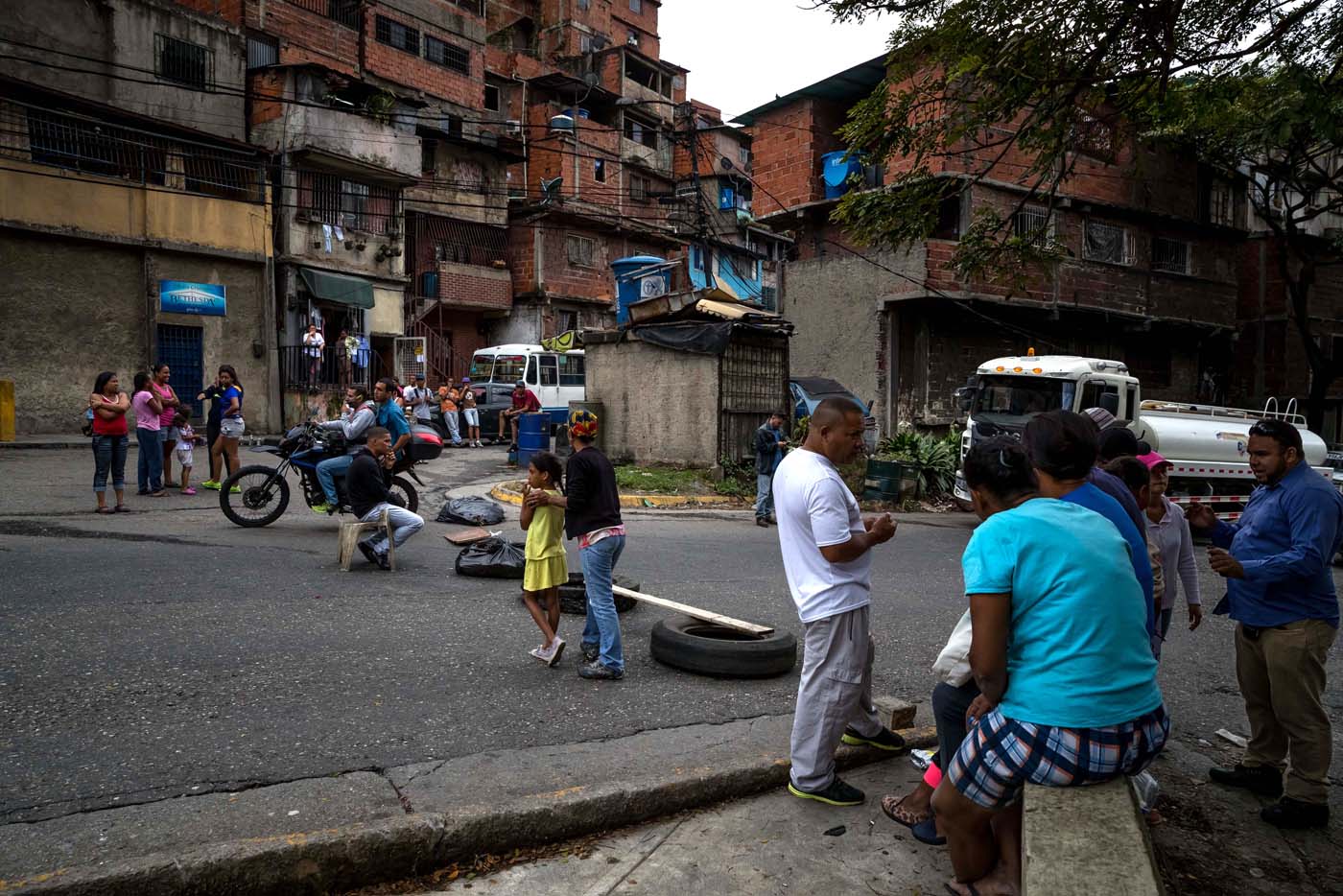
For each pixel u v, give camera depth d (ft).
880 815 12.41
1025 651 8.60
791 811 12.51
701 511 46.24
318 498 32.19
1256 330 95.09
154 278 66.23
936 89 24.32
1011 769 8.56
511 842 11.08
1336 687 20.54
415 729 14.44
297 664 17.38
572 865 10.91
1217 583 33.99
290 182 76.13
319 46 92.27
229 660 17.34
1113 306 76.89
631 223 118.11
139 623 19.44
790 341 77.15
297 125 75.05
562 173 114.11
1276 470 13.65
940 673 11.40
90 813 11.05
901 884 10.71
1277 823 13.03
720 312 56.65
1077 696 8.29
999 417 46.52
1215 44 20.88
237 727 14.11
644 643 20.51
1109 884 7.66
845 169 74.69
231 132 75.00
